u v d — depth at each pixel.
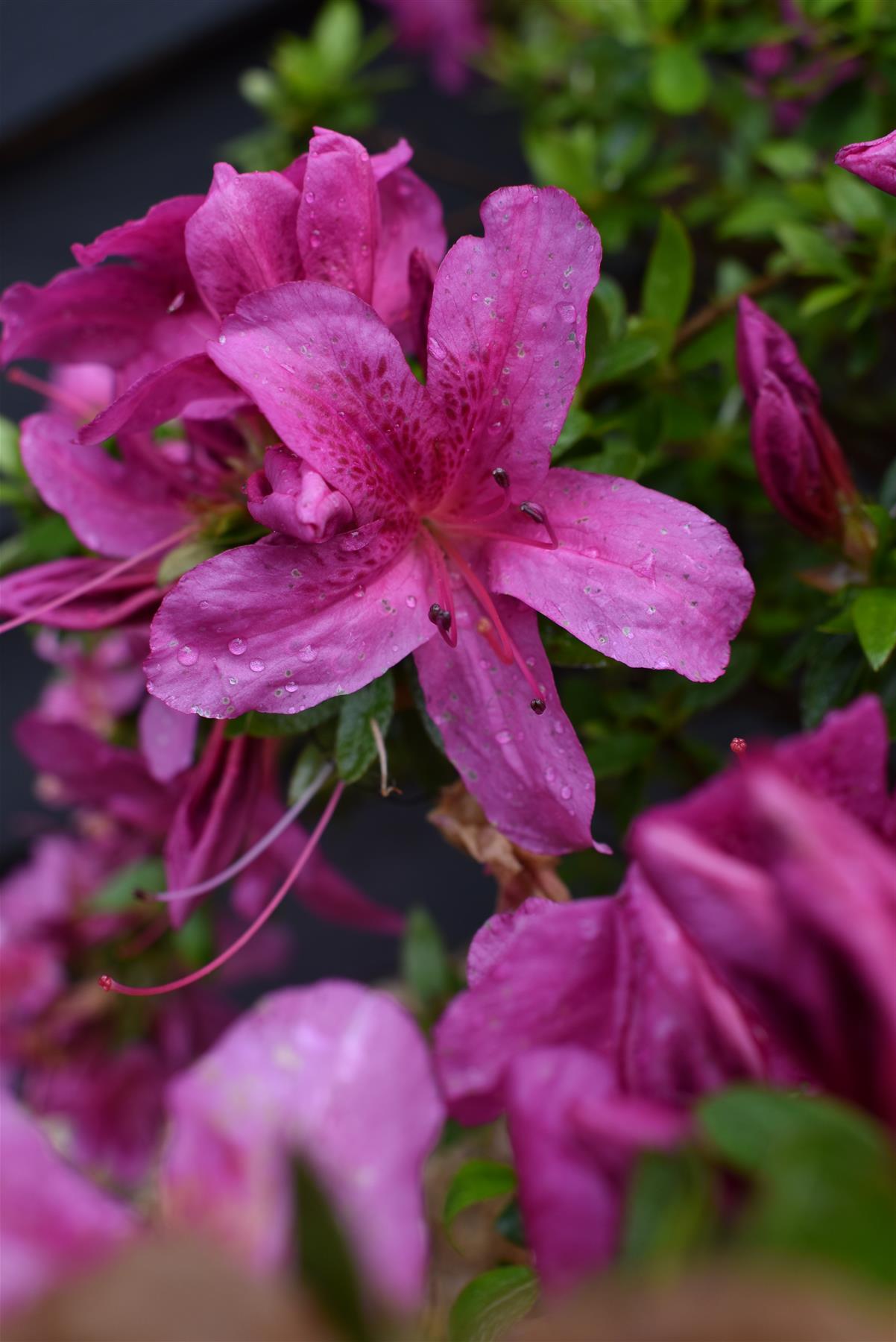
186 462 0.26
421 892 0.51
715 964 0.17
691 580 0.22
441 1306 0.29
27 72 0.53
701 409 0.31
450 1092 0.20
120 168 0.54
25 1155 0.18
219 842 0.25
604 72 0.39
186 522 0.26
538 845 0.23
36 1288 0.17
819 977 0.17
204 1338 0.13
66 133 0.54
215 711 0.22
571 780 0.23
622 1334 0.13
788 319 0.32
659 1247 0.16
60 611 0.25
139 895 0.25
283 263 0.23
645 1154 0.16
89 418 0.30
